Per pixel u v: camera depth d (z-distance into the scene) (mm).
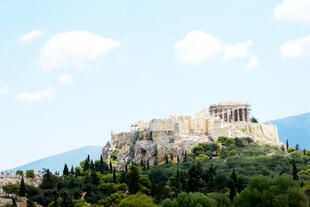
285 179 148000
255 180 152750
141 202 173250
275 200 137875
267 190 144250
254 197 145375
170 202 159125
